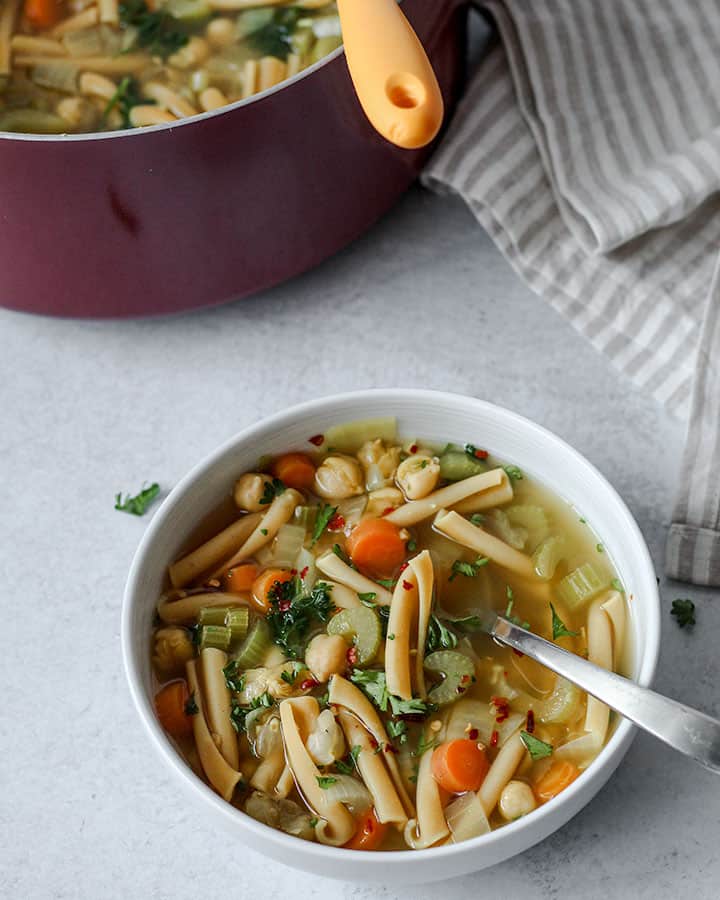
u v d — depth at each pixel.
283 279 0.71
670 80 0.73
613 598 0.59
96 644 0.65
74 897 0.60
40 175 0.63
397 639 0.58
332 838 0.56
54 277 0.68
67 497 0.69
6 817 0.62
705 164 0.69
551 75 0.73
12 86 0.68
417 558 0.60
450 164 0.72
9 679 0.65
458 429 0.64
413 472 0.63
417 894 0.59
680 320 0.69
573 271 0.71
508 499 0.63
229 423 0.70
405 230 0.75
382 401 0.63
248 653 0.60
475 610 0.61
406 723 0.58
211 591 0.62
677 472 0.68
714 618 0.64
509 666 0.59
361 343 0.72
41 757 0.63
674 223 0.71
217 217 0.66
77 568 0.67
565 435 0.69
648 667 0.56
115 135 0.62
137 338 0.73
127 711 0.64
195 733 0.58
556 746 0.58
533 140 0.73
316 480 0.64
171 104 0.67
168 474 0.69
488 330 0.72
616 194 0.70
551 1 0.74
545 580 0.61
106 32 0.69
